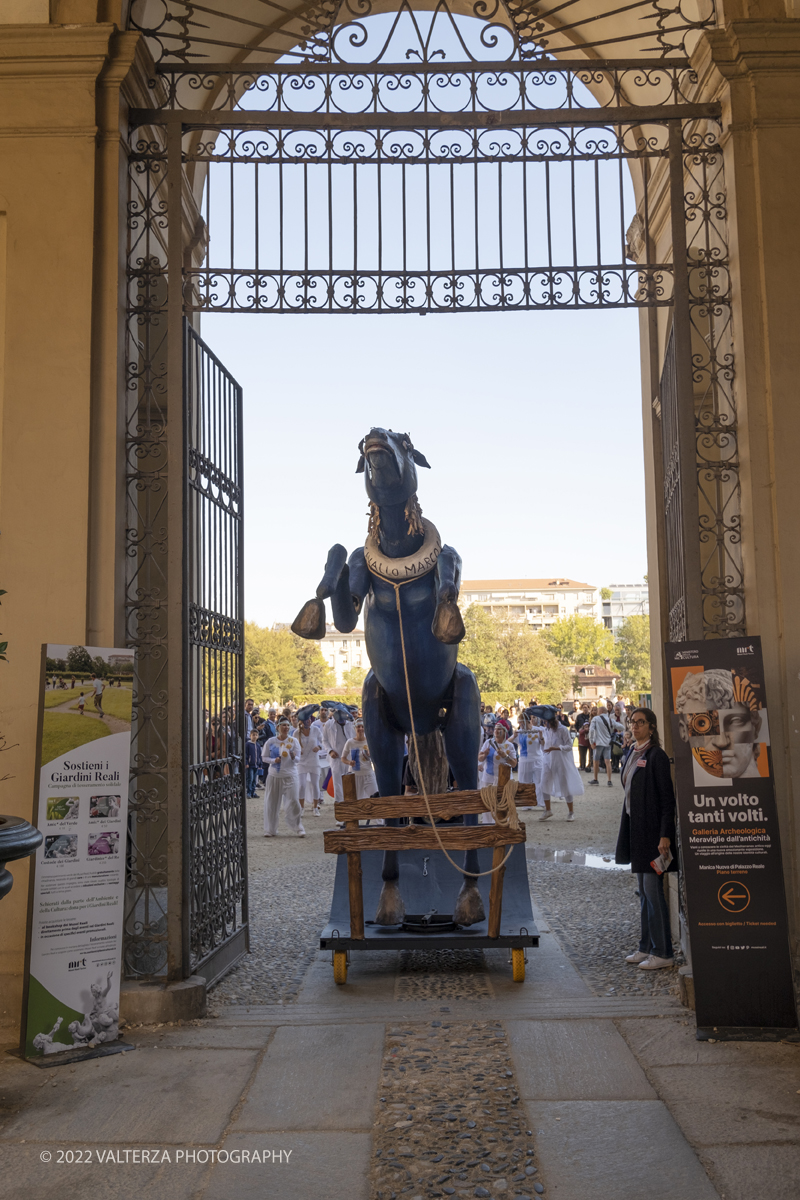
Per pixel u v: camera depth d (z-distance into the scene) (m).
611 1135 3.52
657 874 5.86
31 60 5.34
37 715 4.93
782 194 5.43
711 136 5.77
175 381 5.43
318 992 5.50
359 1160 3.36
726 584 5.46
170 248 5.49
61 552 5.14
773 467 5.29
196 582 5.92
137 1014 4.88
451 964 6.14
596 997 5.28
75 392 5.22
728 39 5.49
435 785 6.34
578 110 5.64
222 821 6.06
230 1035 4.69
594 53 8.30
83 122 5.35
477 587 127.94
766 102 5.47
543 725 15.21
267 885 9.05
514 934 5.71
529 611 126.06
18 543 5.14
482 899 6.18
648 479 7.84
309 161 5.63
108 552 5.20
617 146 5.74
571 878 9.02
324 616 5.27
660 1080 4.02
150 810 5.33
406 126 5.66
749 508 5.34
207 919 5.66
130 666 4.93
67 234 5.30
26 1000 4.40
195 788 5.50
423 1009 5.09
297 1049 4.47
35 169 5.34
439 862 6.57
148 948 5.22
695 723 4.83
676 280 5.62
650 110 5.64
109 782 4.77
